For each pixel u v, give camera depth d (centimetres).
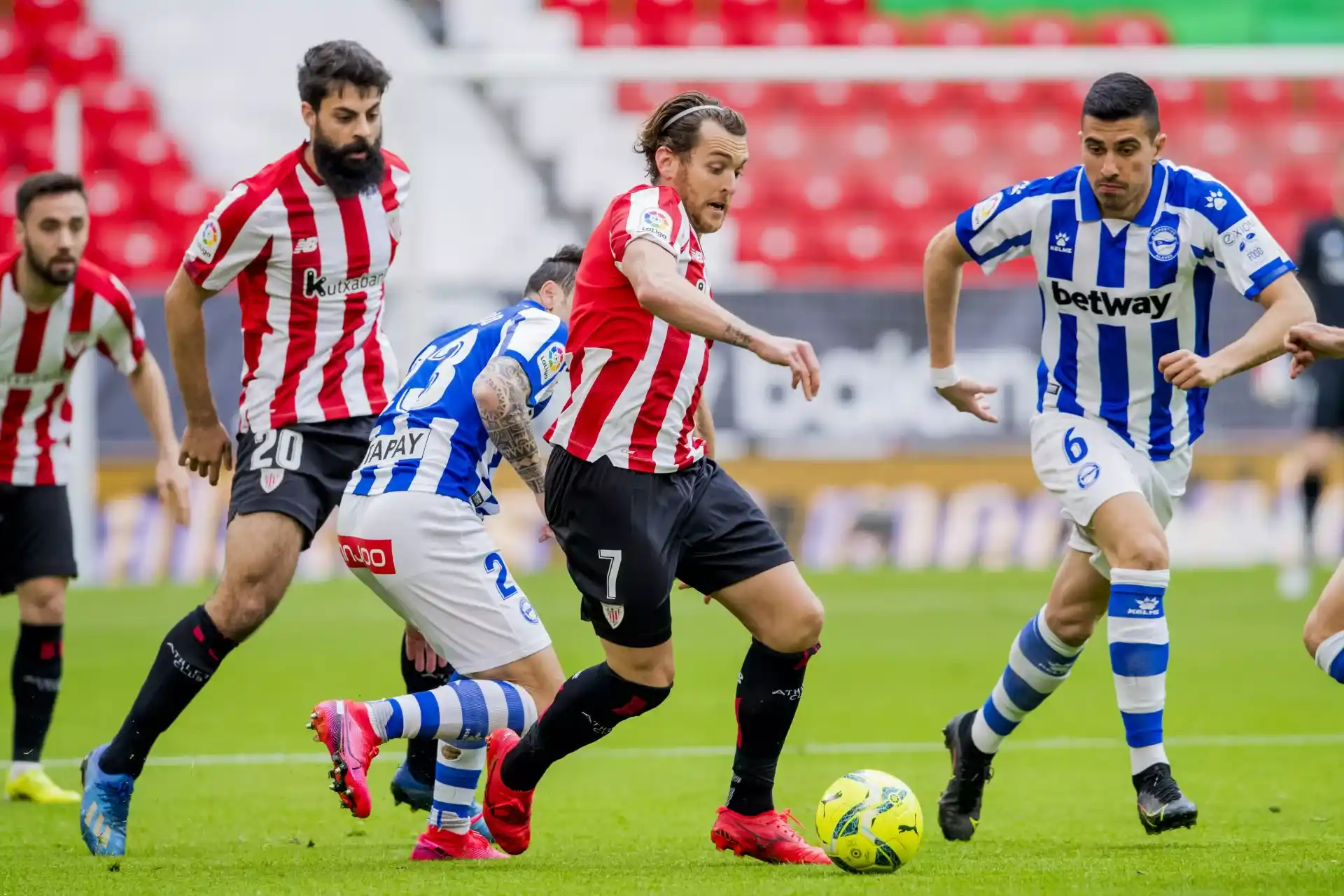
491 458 1684
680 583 1625
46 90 6869
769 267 6650
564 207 6712
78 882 1411
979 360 5362
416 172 5028
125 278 6444
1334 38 7644
